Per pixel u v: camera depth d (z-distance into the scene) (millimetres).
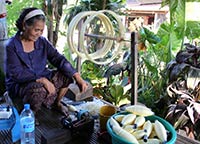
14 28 3439
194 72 2133
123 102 2787
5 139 1592
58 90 2027
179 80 2236
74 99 2301
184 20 2582
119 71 2859
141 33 2744
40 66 2014
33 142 1555
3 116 1765
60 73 2033
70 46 2211
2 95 2348
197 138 2051
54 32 3516
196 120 2025
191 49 2256
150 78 2797
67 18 3303
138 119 1441
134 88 1941
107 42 2355
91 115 1890
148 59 2875
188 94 2172
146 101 2621
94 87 2914
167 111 2213
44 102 1951
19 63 1899
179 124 2070
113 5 3178
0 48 2477
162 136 1305
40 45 2025
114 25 2795
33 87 1767
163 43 2811
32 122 1538
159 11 4047
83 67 3084
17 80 1876
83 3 3178
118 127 1348
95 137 1708
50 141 1530
